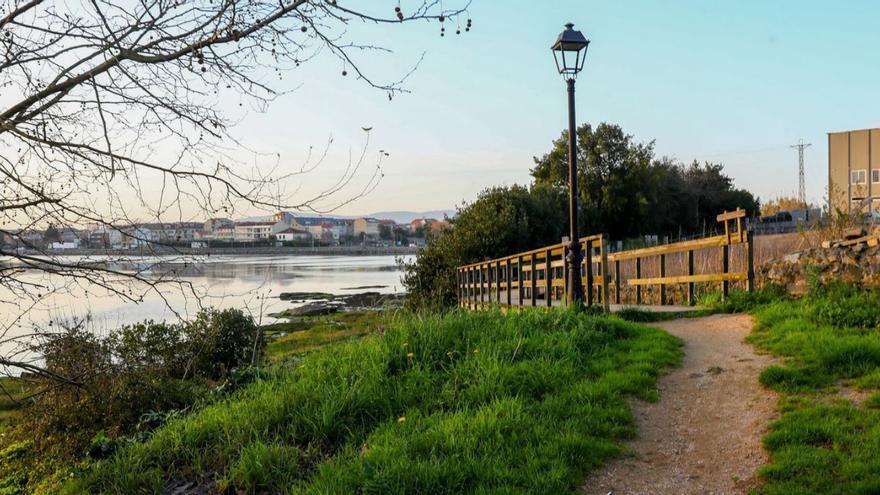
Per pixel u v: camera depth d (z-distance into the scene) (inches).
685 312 395.5
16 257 150.7
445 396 249.4
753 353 281.1
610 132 1620.3
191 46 137.6
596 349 301.9
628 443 210.7
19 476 305.4
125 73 139.7
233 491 206.8
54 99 145.4
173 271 170.7
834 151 1595.7
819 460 174.1
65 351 201.0
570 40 374.3
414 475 183.2
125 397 309.6
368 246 5093.5
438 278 932.0
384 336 318.3
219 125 155.9
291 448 220.8
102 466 242.4
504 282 714.2
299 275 2502.5
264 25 137.7
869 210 474.3
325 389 260.8
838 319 294.2
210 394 317.4
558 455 193.8
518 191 1108.5
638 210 1594.5
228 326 457.1
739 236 394.9
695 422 220.8
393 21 138.1
